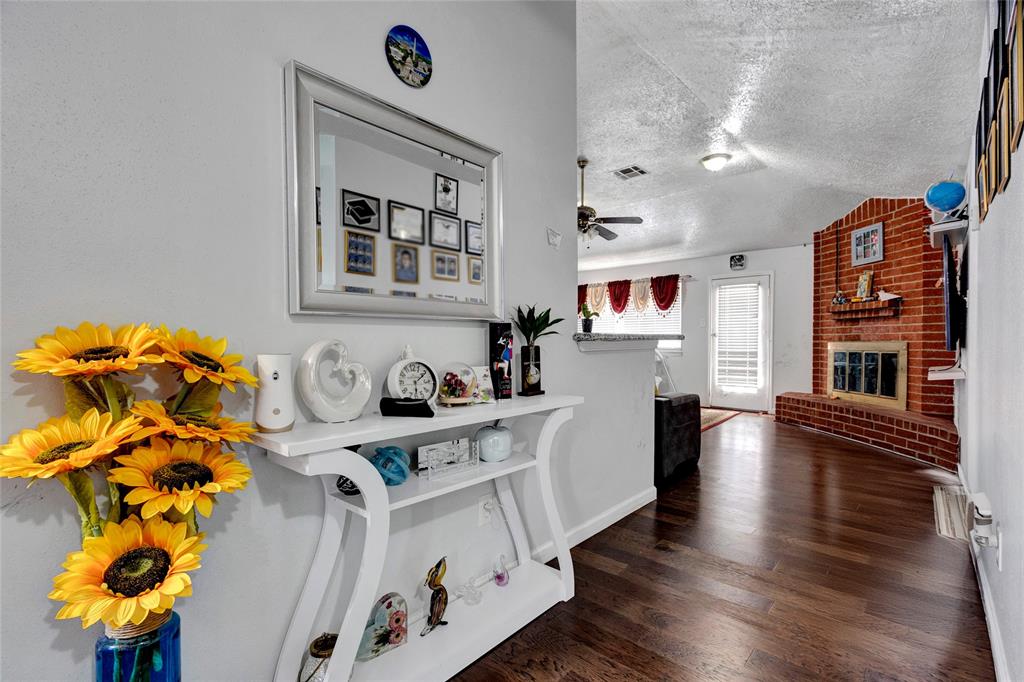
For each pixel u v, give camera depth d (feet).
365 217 4.86
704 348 23.65
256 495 4.09
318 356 4.20
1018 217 3.97
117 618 2.51
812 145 10.60
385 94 5.14
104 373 2.95
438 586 5.16
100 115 3.34
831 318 18.35
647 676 4.73
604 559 7.22
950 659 4.92
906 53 6.31
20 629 3.05
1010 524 4.41
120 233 3.43
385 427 4.12
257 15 4.17
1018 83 3.59
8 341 3.00
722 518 8.82
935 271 14.12
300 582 4.39
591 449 8.19
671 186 16.42
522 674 4.79
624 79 9.75
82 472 2.96
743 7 6.47
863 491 10.30
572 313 7.81
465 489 5.98
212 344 3.57
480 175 6.07
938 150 9.25
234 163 4.03
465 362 6.02
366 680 4.33
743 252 22.25
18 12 3.04
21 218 3.04
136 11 3.51
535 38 7.12
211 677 3.84
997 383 5.49
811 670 4.78
